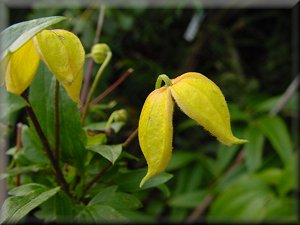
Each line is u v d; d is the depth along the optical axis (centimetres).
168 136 15
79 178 20
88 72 24
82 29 41
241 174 45
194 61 53
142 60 48
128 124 40
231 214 40
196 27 54
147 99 15
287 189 41
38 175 20
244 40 57
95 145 18
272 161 46
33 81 19
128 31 49
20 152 22
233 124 46
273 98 46
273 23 57
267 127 43
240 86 51
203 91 15
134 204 18
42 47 15
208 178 46
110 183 19
